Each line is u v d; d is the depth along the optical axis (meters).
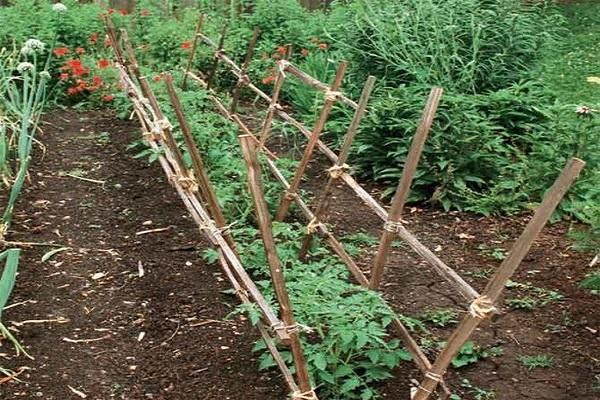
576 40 9.72
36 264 4.66
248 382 3.73
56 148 6.47
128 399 3.63
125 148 6.49
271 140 6.85
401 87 6.27
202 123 5.95
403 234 3.66
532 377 3.83
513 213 5.58
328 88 4.60
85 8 8.74
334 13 8.99
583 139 5.62
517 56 6.79
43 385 3.69
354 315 3.58
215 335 4.05
